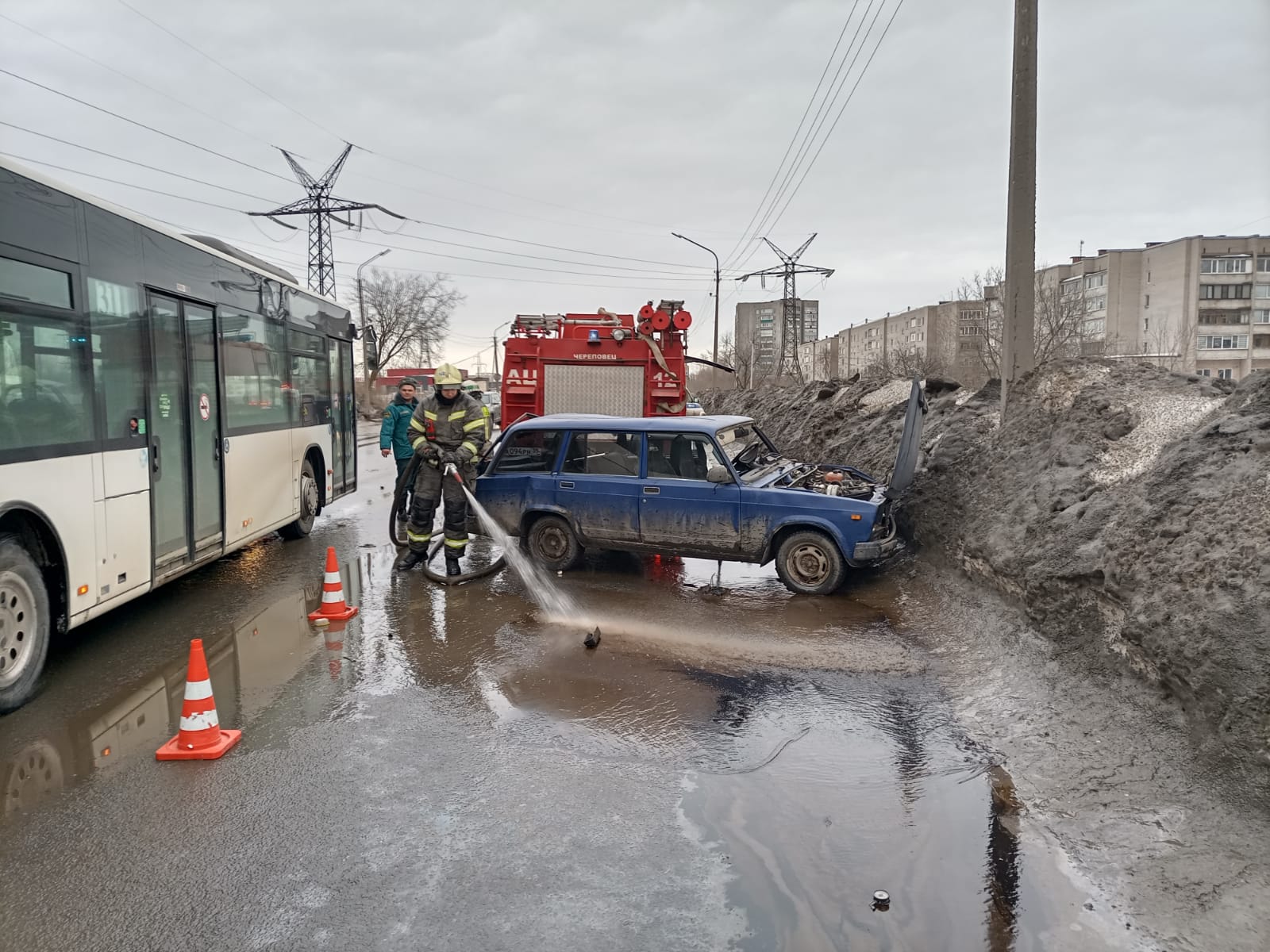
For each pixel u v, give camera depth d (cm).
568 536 871
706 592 803
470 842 362
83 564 575
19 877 338
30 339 519
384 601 773
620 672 579
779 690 545
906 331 8369
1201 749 383
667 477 824
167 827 375
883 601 755
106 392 605
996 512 722
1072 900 321
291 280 1045
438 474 880
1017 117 857
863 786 414
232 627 694
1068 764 420
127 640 657
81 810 391
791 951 292
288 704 522
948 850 356
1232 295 6988
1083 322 2250
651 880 334
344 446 1273
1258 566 402
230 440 836
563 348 1397
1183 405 670
